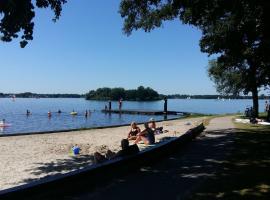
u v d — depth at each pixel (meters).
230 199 8.40
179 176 10.86
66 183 8.55
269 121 36.66
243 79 35.56
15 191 7.17
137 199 8.44
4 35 13.63
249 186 9.54
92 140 22.17
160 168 12.07
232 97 57.84
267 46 20.77
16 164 14.15
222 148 16.98
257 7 17.45
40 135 24.41
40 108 113.44
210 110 113.00
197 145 18.14
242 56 23.97
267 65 24.88
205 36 24.39
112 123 56.19
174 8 18.72
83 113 84.88
